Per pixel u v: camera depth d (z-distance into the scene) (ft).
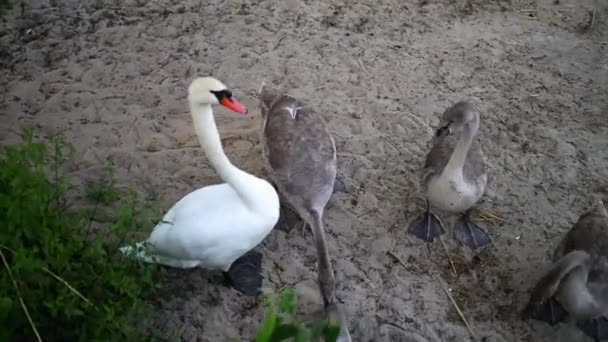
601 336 7.97
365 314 7.98
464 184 8.25
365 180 9.63
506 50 12.11
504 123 10.68
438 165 8.59
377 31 12.34
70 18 12.09
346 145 10.11
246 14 12.47
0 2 11.96
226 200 7.66
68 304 6.12
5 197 5.99
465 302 8.27
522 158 10.11
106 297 6.69
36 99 10.48
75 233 7.00
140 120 10.24
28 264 5.82
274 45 11.80
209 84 7.01
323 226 8.96
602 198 9.59
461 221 9.17
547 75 11.66
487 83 11.42
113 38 11.69
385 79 11.30
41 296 6.26
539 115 10.87
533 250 8.90
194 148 9.87
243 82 11.05
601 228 8.07
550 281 7.57
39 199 6.19
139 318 7.29
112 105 10.46
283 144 8.77
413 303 8.18
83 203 8.80
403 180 9.68
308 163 8.54
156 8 12.43
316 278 8.30
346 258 8.61
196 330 7.71
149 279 6.79
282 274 8.38
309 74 11.27
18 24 11.91
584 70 11.80
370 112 10.67
